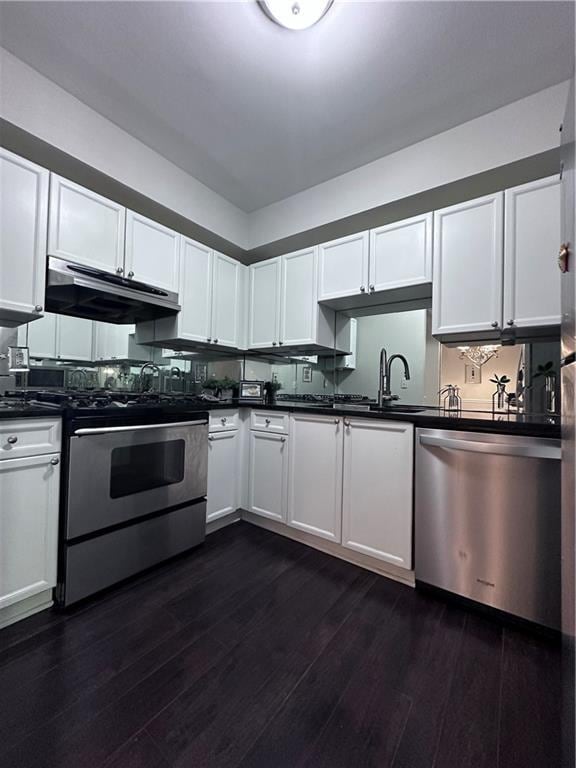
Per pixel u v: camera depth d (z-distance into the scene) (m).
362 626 1.41
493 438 1.47
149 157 2.10
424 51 1.47
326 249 2.44
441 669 1.19
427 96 1.70
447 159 1.92
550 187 1.63
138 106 1.80
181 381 2.77
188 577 1.76
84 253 1.83
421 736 0.96
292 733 0.96
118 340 2.37
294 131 1.95
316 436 2.07
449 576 1.57
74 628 1.36
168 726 0.97
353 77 1.60
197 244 2.47
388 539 1.75
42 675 1.13
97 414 1.59
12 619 1.38
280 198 2.63
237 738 0.95
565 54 1.47
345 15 1.32
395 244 2.11
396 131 1.94
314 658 1.24
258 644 1.30
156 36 1.42
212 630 1.37
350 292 2.30
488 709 1.04
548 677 1.16
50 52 1.51
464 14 1.32
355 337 2.63
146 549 1.79
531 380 1.96
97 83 1.67
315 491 2.05
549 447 1.34
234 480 2.42
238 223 2.76
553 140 1.64
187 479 2.02
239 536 2.25
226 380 2.88
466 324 1.83
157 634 1.34
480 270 1.80
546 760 0.90
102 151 1.87
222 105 1.78
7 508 1.34
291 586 1.69
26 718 0.98
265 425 2.34
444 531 1.58
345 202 2.31
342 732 0.97
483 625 1.43
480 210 1.82
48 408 1.48
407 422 1.70
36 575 1.41
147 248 2.14
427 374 2.27
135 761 0.88
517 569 1.42
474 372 2.12
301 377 3.01
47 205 1.69
